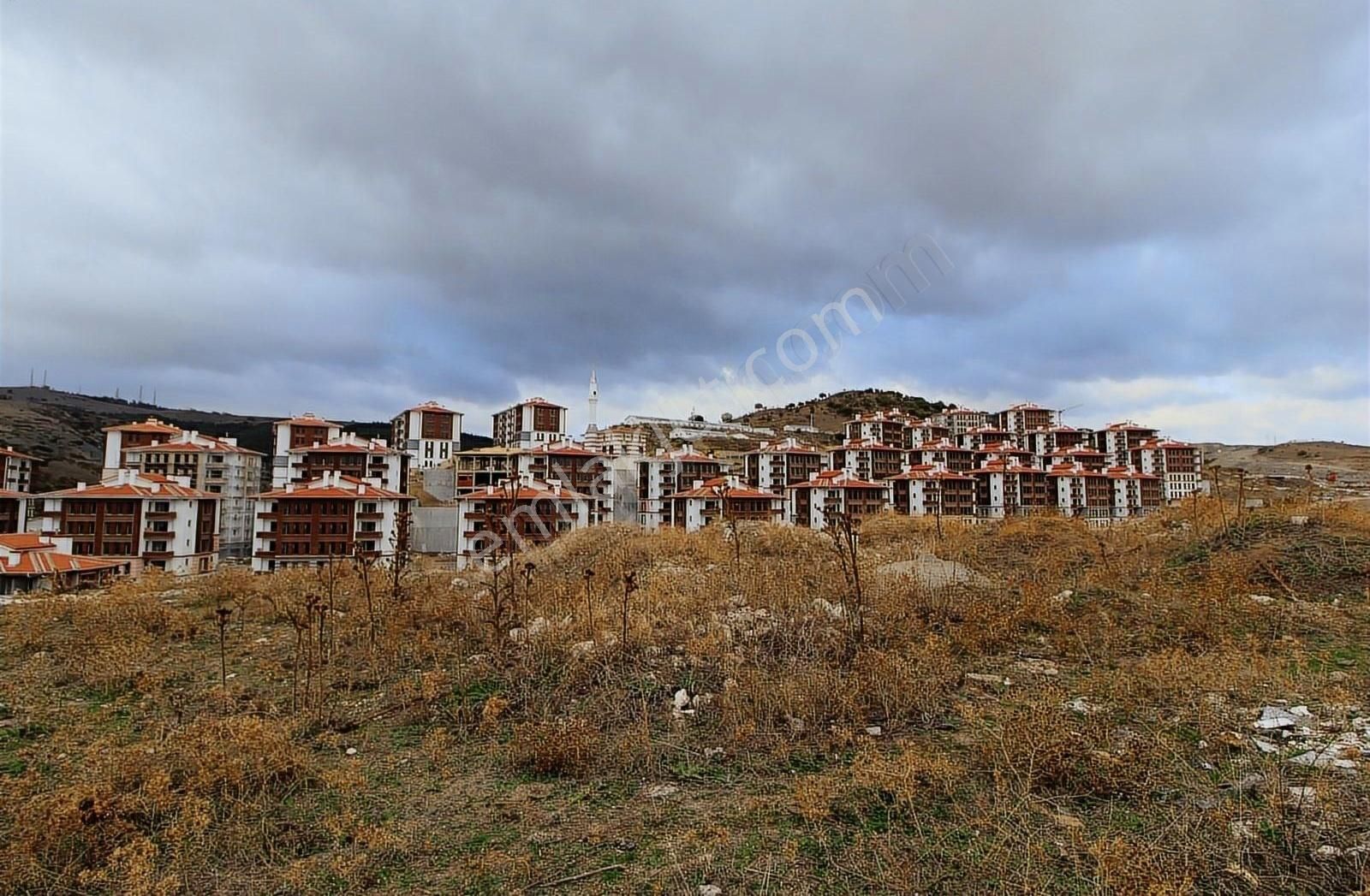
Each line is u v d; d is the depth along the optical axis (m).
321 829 4.61
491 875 4.03
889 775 4.82
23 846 4.18
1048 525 16.03
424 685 7.16
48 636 9.98
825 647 7.96
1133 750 5.05
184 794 4.97
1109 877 3.54
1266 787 4.48
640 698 6.84
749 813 4.69
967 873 3.83
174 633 10.03
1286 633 8.05
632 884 3.91
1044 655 8.17
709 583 10.86
